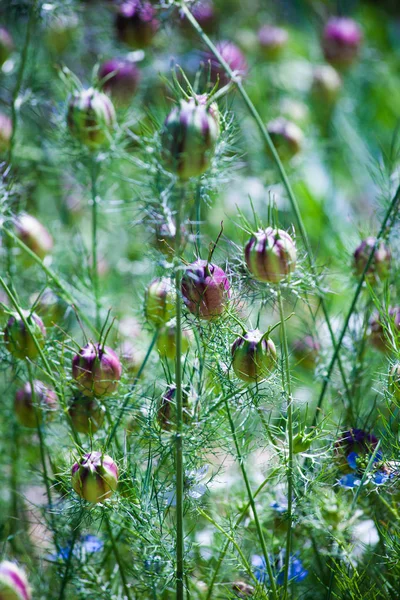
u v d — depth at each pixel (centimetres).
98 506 76
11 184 87
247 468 87
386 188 94
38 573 86
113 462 74
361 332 88
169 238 78
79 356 77
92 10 108
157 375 87
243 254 75
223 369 77
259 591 77
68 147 90
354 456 79
